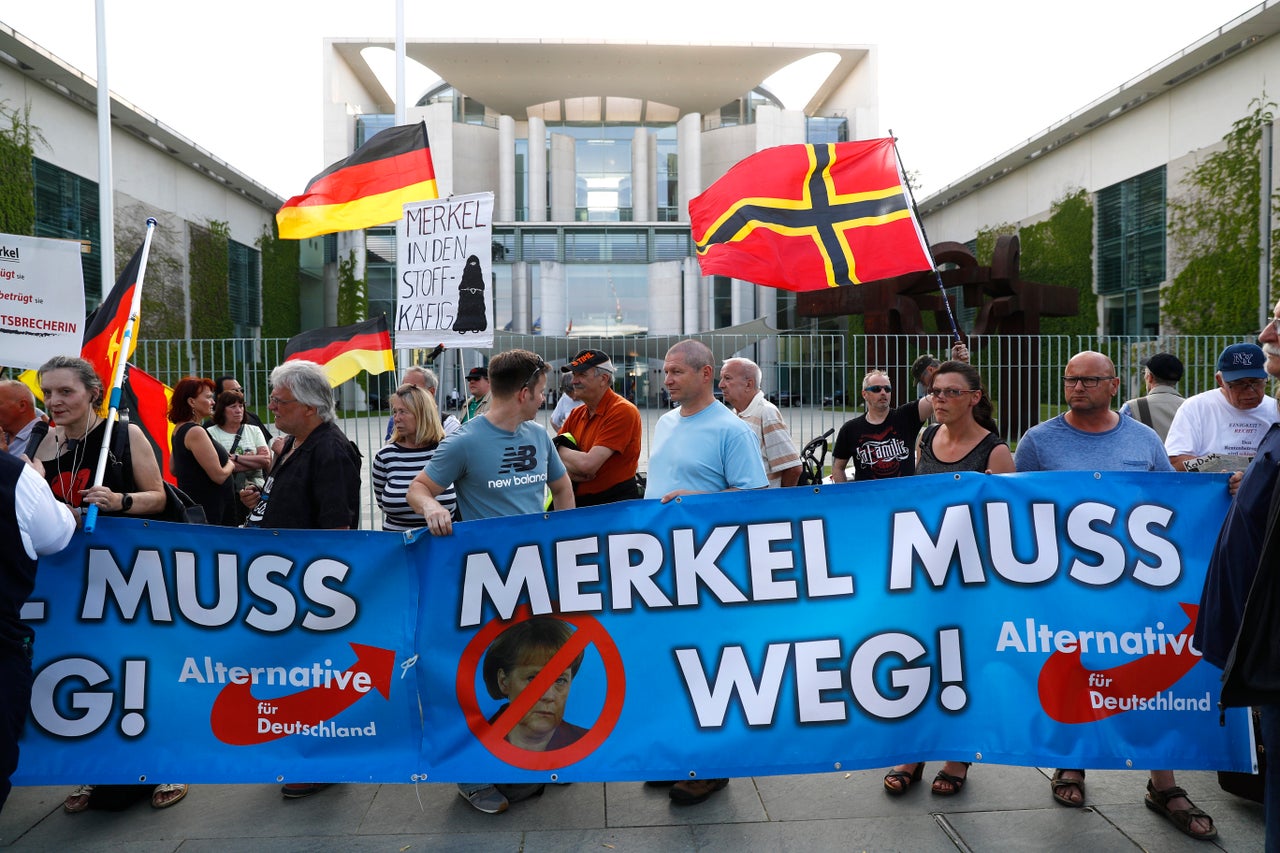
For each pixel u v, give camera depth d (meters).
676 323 40.88
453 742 3.24
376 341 7.22
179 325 29.81
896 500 3.23
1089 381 3.48
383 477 4.24
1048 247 32.88
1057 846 2.96
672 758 3.19
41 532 2.65
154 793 3.38
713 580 3.23
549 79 43.53
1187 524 3.16
